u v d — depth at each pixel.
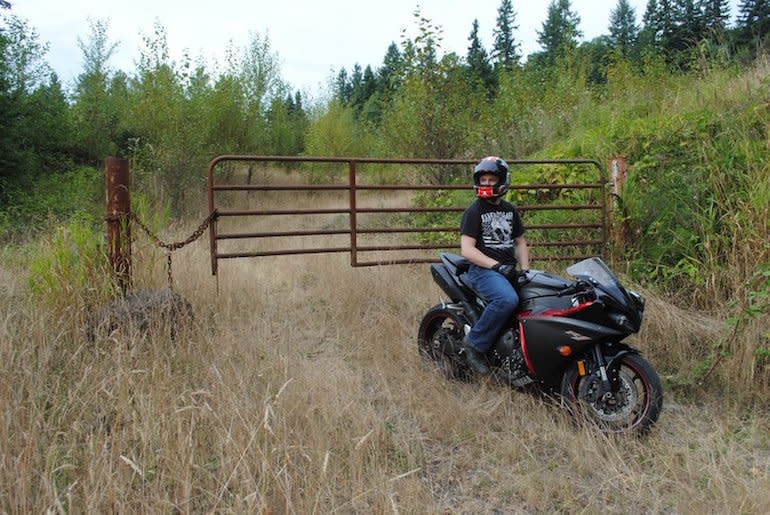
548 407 4.30
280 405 3.77
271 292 7.23
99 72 19.80
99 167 18.92
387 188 6.98
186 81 16.75
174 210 15.74
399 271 7.53
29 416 3.56
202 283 6.45
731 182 6.78
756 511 3.08
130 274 5.73
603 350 4.07
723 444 3.81
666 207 7.09
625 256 7.00
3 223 11.30
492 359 4.47
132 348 4.50
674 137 8.38
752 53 11.16
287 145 23.94
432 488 3.38
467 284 4.71
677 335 5.36
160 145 16.22
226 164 19.14
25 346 4.55
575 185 7.39
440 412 4.15
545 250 8.01
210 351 4.95
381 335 5.69
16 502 2.81
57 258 5.43
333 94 24.53
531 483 3.38
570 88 14.13
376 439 3.65
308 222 14.48
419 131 13.09
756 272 5.12
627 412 3.95
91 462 3.04
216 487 3.18
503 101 14.14
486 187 4.56
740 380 4.66
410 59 13.09
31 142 17.17
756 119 7.93
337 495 3.18
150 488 3.04
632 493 3.34
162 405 3.72
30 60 17.00
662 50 13.98
